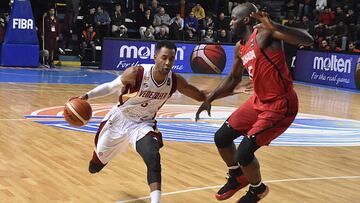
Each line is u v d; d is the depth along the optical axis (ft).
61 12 70.85
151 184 14.37
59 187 17.72
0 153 22.11
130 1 72.79
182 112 36.40
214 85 52.60
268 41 14.70
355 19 69.05
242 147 14.98
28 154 22.27
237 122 15.66
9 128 27.66
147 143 14.97
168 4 76.64
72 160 21.59
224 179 19.86
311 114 38.86
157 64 14.98
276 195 18.17
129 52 64.64
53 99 39.04
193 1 77.20
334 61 61.16
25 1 60.44
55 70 60.75
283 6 77.00
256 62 14.94
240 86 16.56
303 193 18.62
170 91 15.55
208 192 18.10
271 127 14.89
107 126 15.85
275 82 14.92
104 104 37.96
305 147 27.09
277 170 21.89
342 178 21.07
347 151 26.61
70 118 15.51
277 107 15.01
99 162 16.42
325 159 24.53
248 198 15.58
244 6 15.38
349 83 59.21
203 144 26.37
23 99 38.27
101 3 72.28
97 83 50.85
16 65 61.00
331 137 30.27
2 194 16.57
